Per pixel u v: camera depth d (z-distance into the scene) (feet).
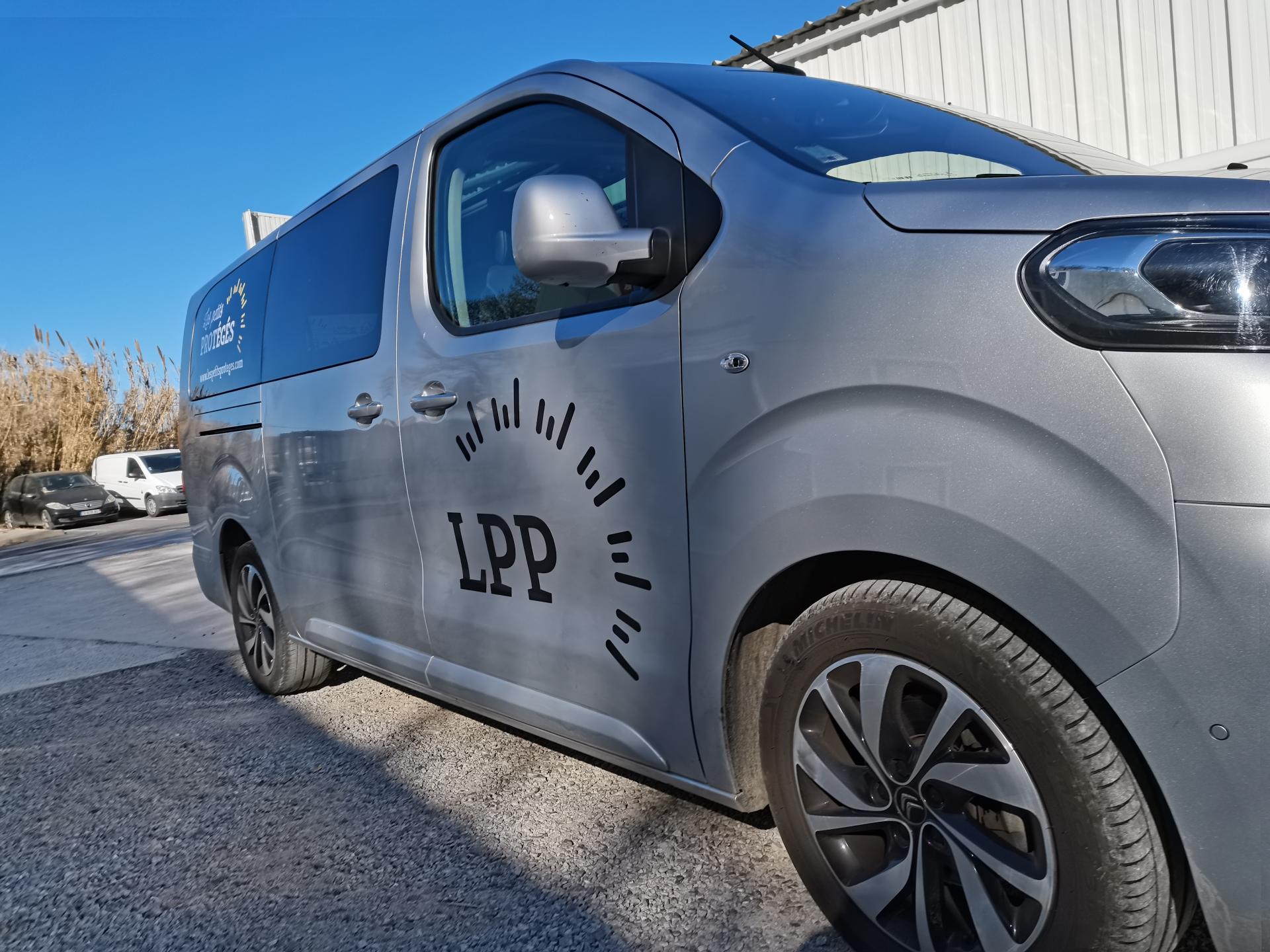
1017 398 4.30
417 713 11.93
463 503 7.87
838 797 5.35
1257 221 4.01
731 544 5.58
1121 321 4.08
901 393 4.72
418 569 8.67
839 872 5.52
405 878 7.59
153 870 8.34
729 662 5.82
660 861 7.25
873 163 6.26
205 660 16.87
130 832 9.22
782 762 5.70
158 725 12.82
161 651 18.25
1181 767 3.97
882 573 5.18
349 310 9.80
